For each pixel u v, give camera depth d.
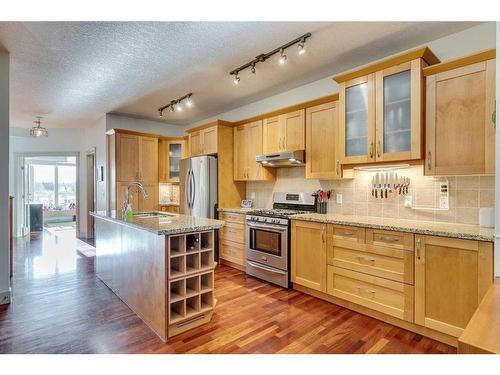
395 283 2.35
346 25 2.45
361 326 2.39
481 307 1.11
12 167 6.43
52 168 10.32
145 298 2.45
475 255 1.95
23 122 5.91
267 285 3.38
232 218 4.11
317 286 2.93
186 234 2.33
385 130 2.64
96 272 3.72
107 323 2.43
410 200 2.79
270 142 3.91
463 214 2.47
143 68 3.28
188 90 4.04
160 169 5.65
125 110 5.03
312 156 3.37
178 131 6.25
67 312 2.63
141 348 2.06
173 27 2.45
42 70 3.32
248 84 3.81
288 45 2.73
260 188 4.46
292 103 3.99
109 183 5.19
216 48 2.82
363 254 2.56
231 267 4.15
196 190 4.53
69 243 5.76
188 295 2.34
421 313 2.20
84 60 3.07
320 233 2.91
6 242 2.84
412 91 2.46
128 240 2.77
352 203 3.25
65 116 5.43
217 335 2.25
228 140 4.53
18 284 3.38
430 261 2.15
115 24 2.40
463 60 2.21
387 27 2.48
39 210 7.34
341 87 2.96
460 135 2.24
